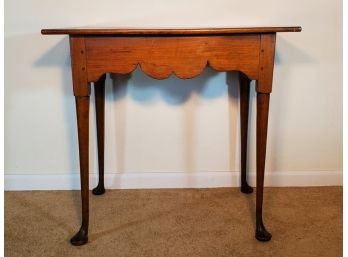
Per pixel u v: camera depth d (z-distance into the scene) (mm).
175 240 1146
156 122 1465
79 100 1052
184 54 1026
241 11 1345
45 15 1343
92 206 1366
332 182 1524
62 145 1487
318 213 1299
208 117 1461
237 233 1181
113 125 1463
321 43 1379
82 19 1347
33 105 1439
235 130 1475
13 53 1380
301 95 1435
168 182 1521
